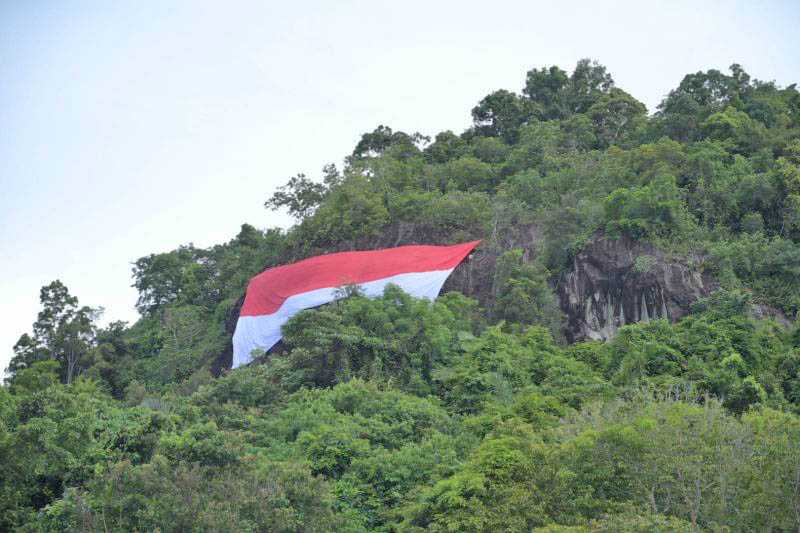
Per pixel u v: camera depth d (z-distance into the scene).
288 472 58.50
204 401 81.50
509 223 110.44
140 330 132.00
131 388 100.56
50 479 61.88
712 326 85.31
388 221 117.06
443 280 100.75
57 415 63.53
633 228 100.81
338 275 104.25
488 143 142.62
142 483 53.72
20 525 57.62
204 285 135.38
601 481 55.16
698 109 131.25
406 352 88.12
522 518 53.72
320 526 55.19
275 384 86.12
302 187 128.12
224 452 58.53
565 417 67.19
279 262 122.25
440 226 113.38
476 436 70.12
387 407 77.12
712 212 105.69
